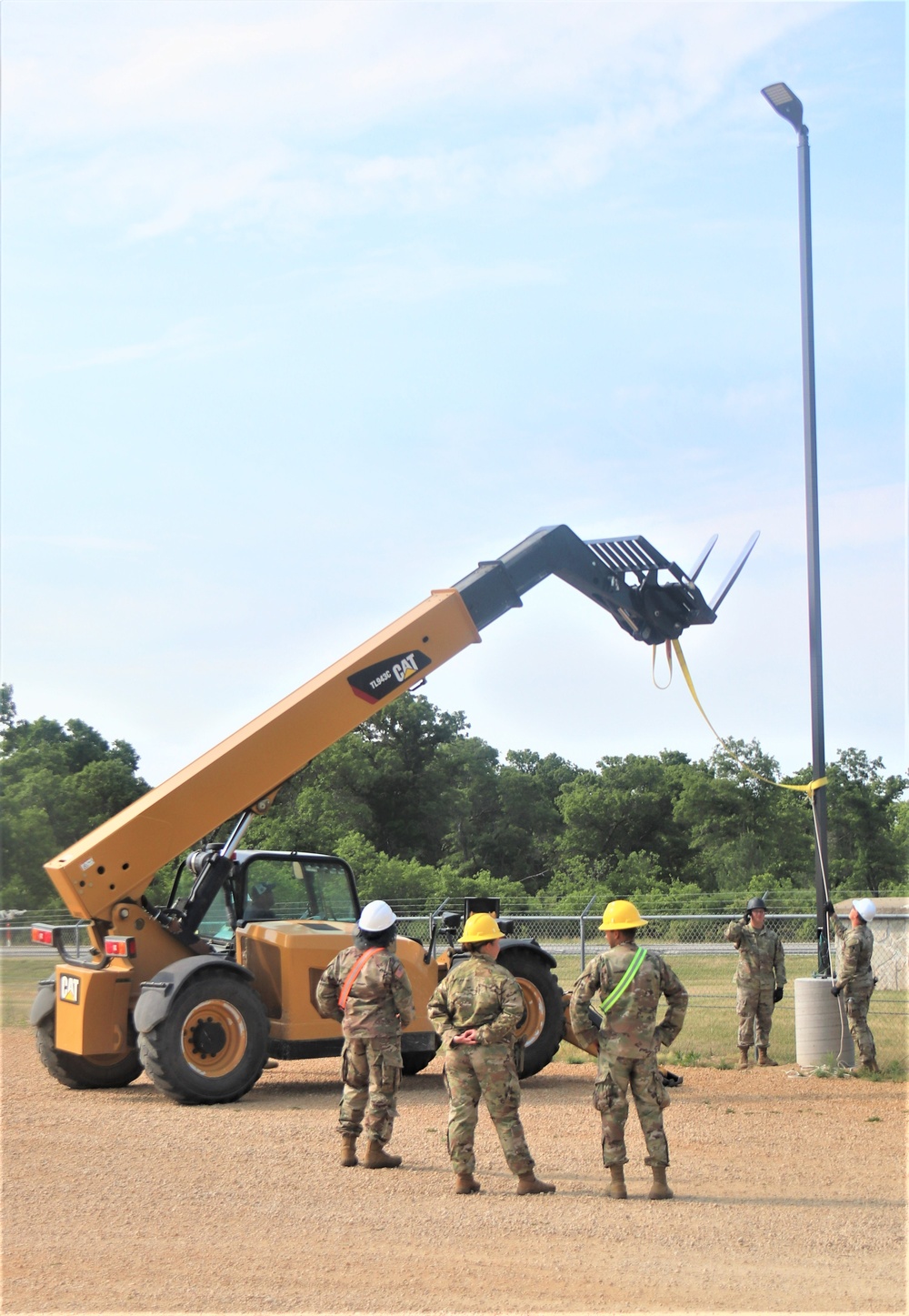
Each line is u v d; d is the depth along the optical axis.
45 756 57.00
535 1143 9.05
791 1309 5.49
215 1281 5.81
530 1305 5.50
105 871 10.74
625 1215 6.99
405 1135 9.30
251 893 12.08
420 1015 12.02
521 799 76.94
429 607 12.05
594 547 13.39
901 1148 8.91
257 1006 10.79
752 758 72.38
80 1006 10.69
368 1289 5.70
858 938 12.39
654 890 65.44
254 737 11.28
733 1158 8.55
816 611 13.55
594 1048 8.24
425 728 74.81
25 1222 6.79
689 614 13.41
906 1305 5.55
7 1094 11.28
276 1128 9.50
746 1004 13.14
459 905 34.47
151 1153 8.53
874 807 69.38
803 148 14.09
